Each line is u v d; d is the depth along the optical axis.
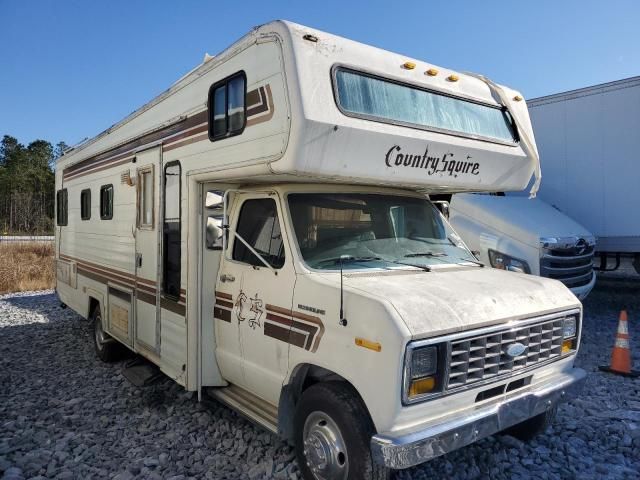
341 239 3.98
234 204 4.43
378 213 4.30
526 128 4.84
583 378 3.92
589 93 9.29
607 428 4.64
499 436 4.47
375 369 2.90
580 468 3.97
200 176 4.33
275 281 3.77
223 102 4.06
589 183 9.38
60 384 6.06
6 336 8.62
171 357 4.87
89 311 7.41
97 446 4.34
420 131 3.88
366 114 3.58
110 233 6.54
